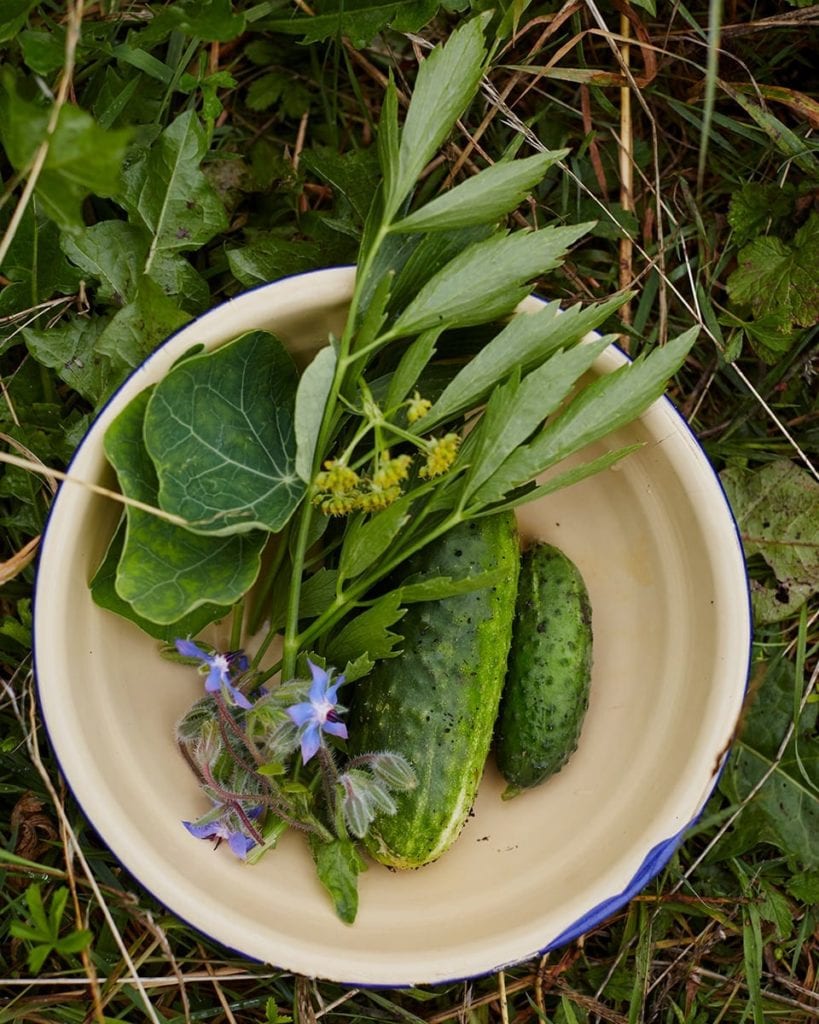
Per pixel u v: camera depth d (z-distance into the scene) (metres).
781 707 0.58
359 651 0.47
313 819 0.48
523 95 0.57
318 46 0.59
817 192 0.57
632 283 0.57
